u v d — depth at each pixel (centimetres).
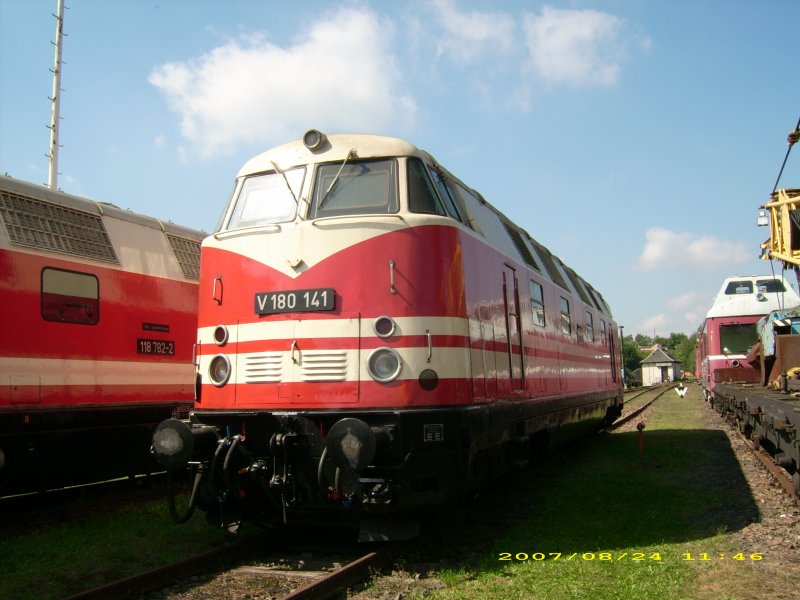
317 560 641
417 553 650
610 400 1697
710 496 908
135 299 1012
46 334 867
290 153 733
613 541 694
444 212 694
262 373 650
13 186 890
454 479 627
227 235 702
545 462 1280
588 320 1476
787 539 681
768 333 1259
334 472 606
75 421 891
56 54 1822
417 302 631
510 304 860
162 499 959
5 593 562
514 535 723
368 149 703
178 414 1068
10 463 827
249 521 702
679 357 12238
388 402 611
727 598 513
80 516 862
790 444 830
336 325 631
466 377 655
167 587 567
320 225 657
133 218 1073
